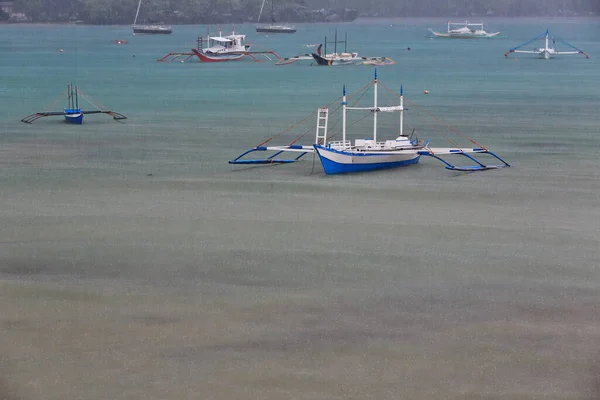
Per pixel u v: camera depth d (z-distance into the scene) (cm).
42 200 11450
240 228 10150
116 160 14100
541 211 10950
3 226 10219
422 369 6794
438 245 9538
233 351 7062
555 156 14450
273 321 7588
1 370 6788
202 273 8688
